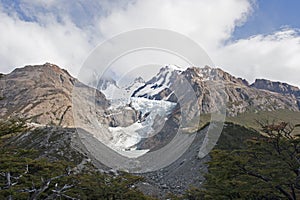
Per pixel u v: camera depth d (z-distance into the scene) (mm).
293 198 24562
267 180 24875
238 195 27156
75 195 26656
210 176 31547
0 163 25891
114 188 28625
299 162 24109
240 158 25188
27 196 23094
